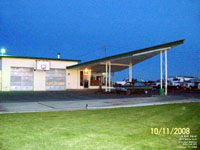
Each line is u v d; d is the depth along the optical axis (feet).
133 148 14.88
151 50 61.46
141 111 31.58
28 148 14.62
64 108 34.45
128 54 65.05
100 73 113.50
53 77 93.09
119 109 33.94
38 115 27.50
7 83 82.89
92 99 50.37
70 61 97.45
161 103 42.88
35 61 88.53
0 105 37.32
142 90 71.92
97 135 17.94
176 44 55.01
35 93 71.05
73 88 98.48
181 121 24.08
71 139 16.75
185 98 53.88
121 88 69.21
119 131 19.36
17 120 23.91
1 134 17.98
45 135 17.79
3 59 82.48
